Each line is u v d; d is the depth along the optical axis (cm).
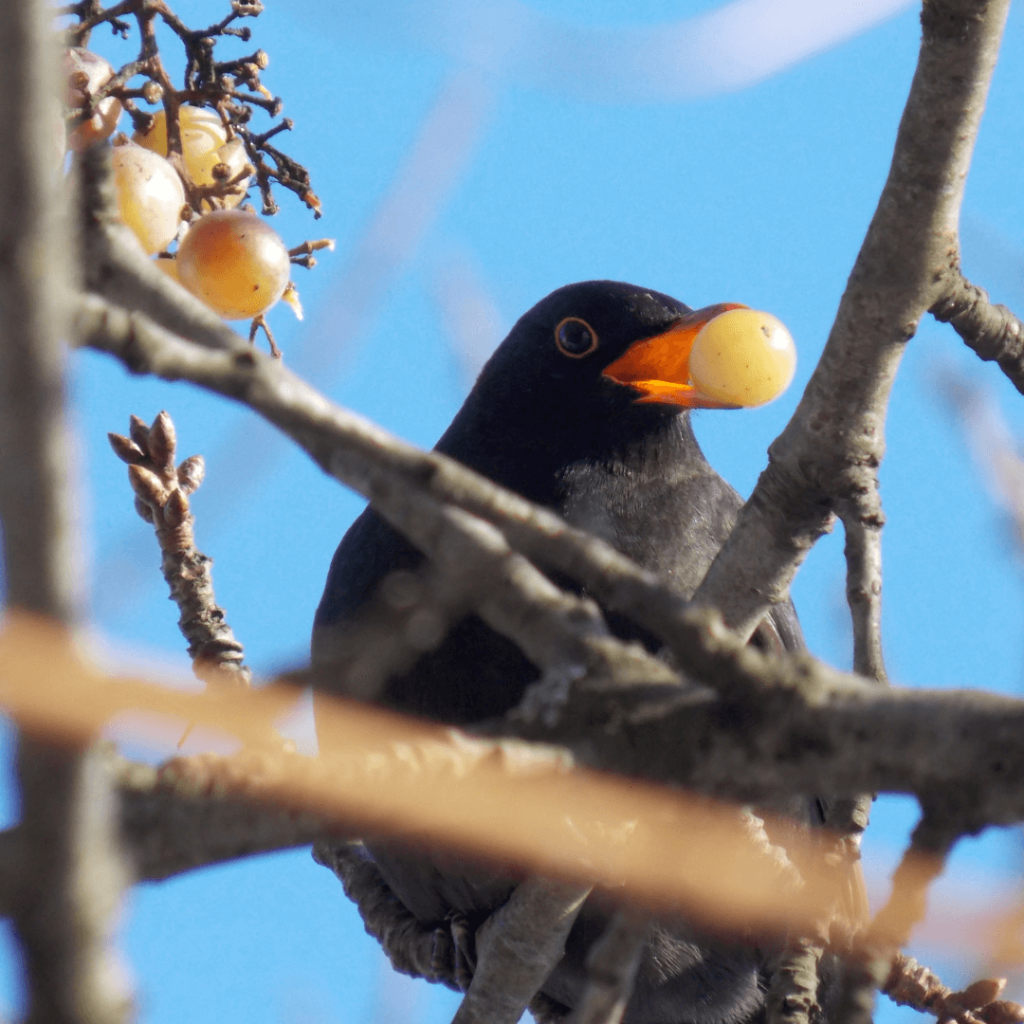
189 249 346
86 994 267
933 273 345
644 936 337
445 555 337
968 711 336
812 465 346
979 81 344
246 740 331
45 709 259
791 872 341
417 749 336
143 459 353
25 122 248
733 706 337
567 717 337
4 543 254
